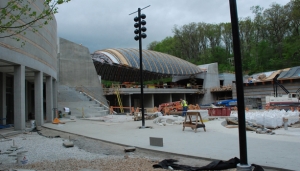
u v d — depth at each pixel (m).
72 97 33.31
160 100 59.28
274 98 33.34
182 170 6.72
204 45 105.25
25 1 15.77
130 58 52.75
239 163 6.26
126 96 49.19
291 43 75.12
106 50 54.56
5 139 13.16
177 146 9.88
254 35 90.12
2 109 18.97
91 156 8.93
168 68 58.97
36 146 11.16
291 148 8.78
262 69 77.81
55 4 7.47
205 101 63.62
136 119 22.81
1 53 13.70
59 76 36.41
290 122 18.38
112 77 56.44
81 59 38.56
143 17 16.48
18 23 15.25
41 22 19.16
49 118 22.34
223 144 9.96
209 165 6.72
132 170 6.69
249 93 48.66
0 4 13.26
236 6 5.87
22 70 15.92
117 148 10.42
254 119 16.95
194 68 64.56
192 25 103.56
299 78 40.69
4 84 19.33
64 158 8.67
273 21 83.81
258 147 9.05
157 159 8.21
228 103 45.34
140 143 10.81
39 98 19.19
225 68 87.25
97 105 32.94
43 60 19.89
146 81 63.00
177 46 104.56
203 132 13.57
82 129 16.86
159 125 17.86
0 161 8.38
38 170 6.96
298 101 31.48
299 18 74.81
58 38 37.12
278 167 6.42
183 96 62.50
